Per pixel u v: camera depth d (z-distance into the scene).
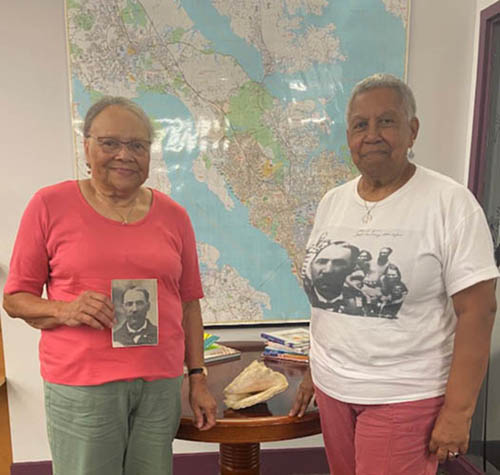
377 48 2.09
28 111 2.00
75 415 1.04
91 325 1.01
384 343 1.05
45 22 1.96
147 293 1.08
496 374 1.95
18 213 2.05
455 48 2.12
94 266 1.06
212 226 2.15
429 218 1.03
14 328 2.11
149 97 2.04
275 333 1.89
